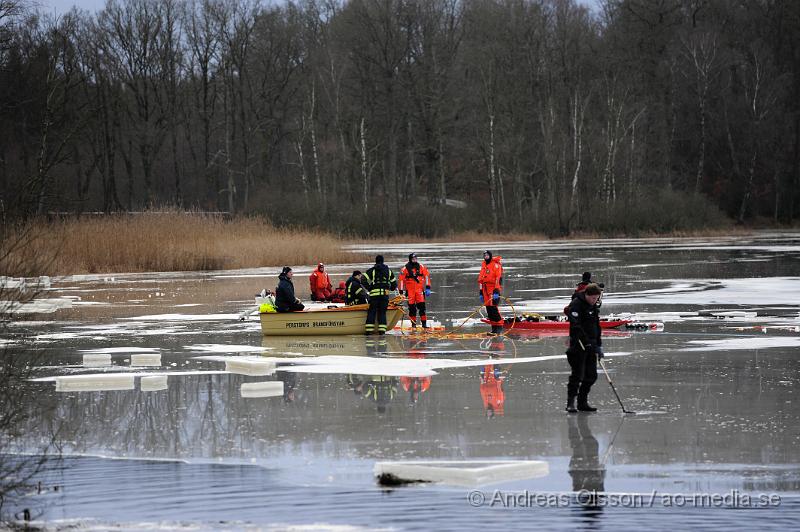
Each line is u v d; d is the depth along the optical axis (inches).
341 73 5388.8
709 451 694.5
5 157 4603.8
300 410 852.6
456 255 3649.1
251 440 748.6
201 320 1616.6
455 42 5807.1
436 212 5167.3
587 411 829.2
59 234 2792.8
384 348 1249.4
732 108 6156.5
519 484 627.5
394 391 935.0
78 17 5211.6
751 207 6166.3
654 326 1390.3
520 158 5487.2
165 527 554.3
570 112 5620.1
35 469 676.1
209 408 866.8
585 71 5807.1
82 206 4421.8
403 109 5575.8
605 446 711.1
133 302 1946.4
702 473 644.7
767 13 6491.1
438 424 789.2
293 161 6082.7
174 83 5590.6
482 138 5482.3
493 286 1451.8
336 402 884.6
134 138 5634.8
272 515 572.4
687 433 745.0
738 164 6136.8
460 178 6023.6
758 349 1181.7
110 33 5438.0
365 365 1099.3
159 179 6038.4
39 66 4569.4
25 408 874.1
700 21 6545.3
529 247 4237.2
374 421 804.6
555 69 5684.1
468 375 1024.2
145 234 3051.2
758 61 6082.7
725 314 1553.9
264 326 1387.8
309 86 5595.5
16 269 1050.1
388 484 631.8
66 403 895.7
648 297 1878.7
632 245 4256.9
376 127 5649.6
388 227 5059.1
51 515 580.1
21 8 3065.9
